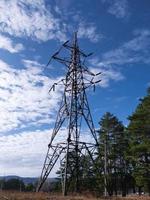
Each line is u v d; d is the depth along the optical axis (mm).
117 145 58688
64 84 36406
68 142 33781
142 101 47281
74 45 37000
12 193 29828
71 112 34781
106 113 60938
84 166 39125
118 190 70500
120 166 61094
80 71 36562
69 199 26375
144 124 45312
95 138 35844
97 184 45031
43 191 34781
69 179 35031
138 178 47375
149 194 47750
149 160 46875
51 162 34531
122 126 59906
